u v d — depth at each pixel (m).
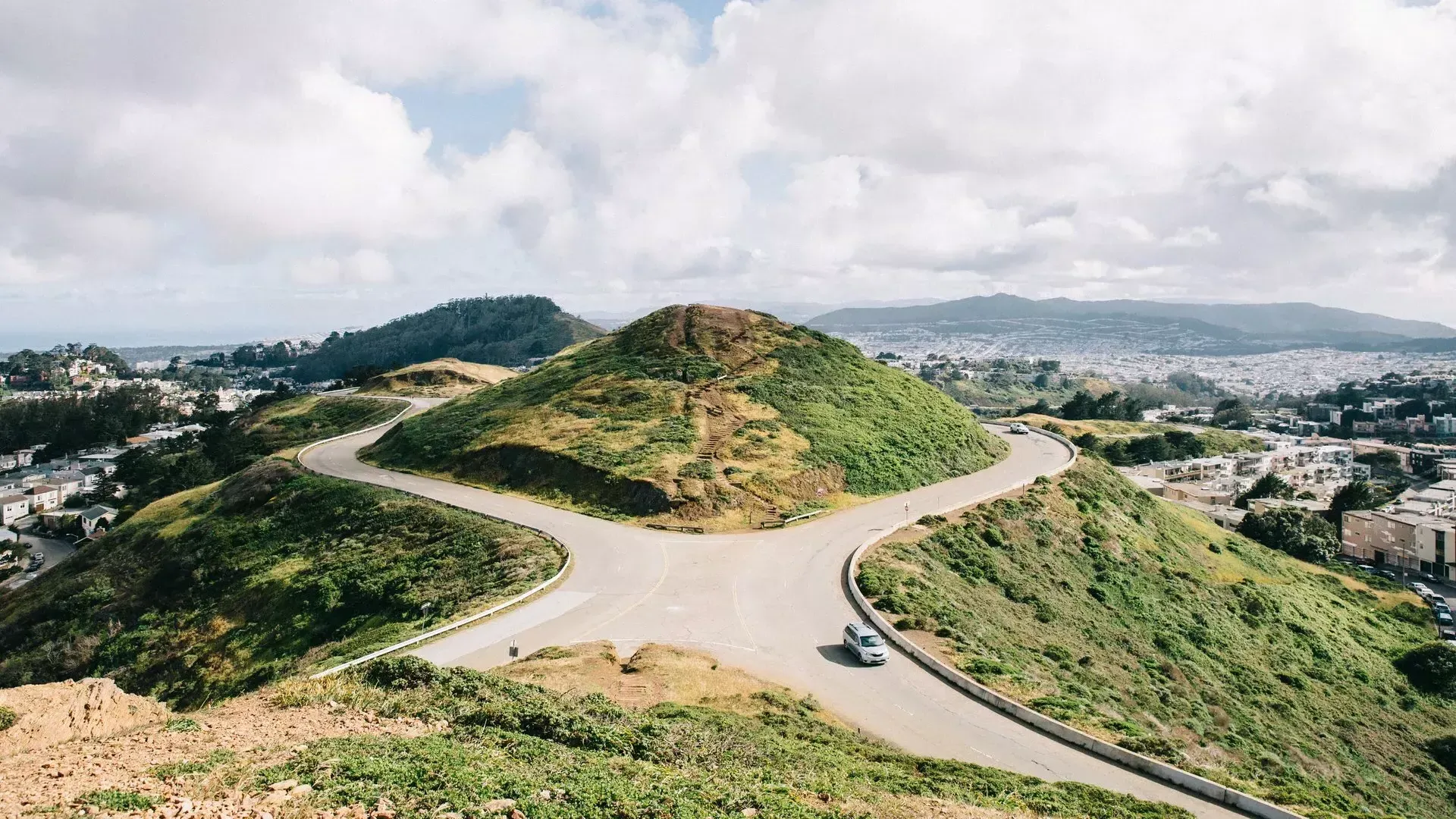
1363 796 31.28
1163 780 20.27
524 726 17.84
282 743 15.58
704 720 20.58
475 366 136.25
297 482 60.44
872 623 31.45
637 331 85.06
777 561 39.44
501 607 33.12
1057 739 22.55
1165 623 44.12
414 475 61.47
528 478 55.53
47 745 15.52
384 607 38.72
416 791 12.91
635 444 56.31
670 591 35.25
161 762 14.20
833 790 16.09
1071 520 53.22
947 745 21.88
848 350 82.75
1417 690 47.62
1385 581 71.06
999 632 33.62
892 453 61.09
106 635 47.00
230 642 41.06
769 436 58.66
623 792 13.87
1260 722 35.09
